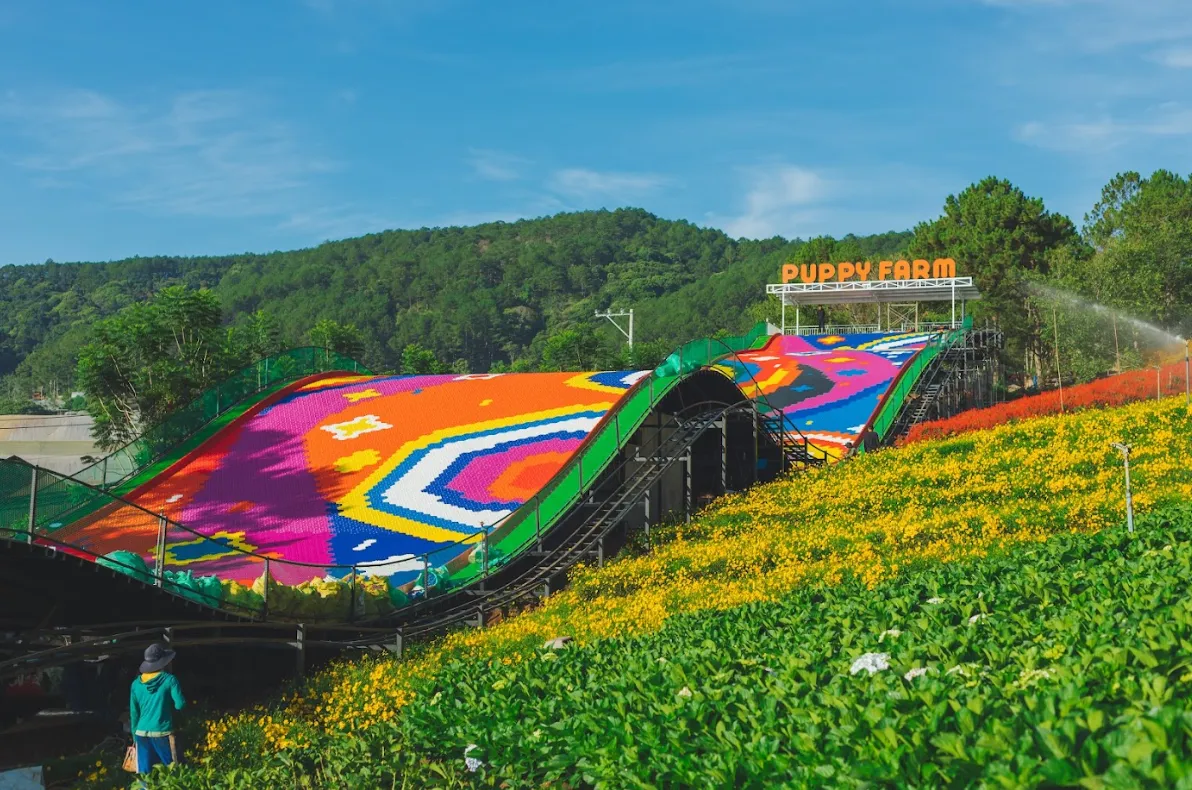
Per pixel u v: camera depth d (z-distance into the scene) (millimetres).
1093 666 9734
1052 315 79500
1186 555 16344
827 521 36031
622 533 38625
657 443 42406
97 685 23844
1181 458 36125
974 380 76062
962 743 8242
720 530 36844
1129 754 7121
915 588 18734
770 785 9141
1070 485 34875
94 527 29016
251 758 16672
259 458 42312
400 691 18797
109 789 15930
